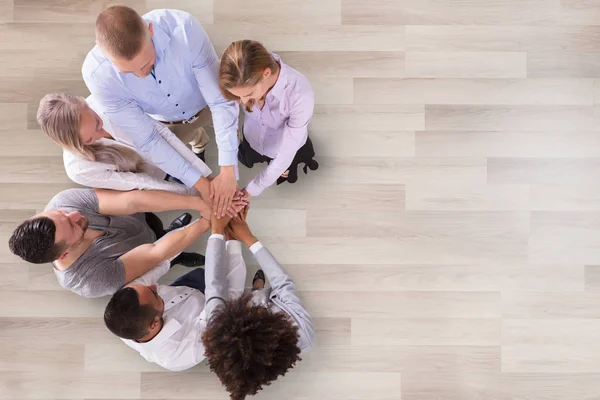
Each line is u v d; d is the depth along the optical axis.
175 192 2.21
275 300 2.08
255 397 2.50
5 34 2.57
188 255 2.50
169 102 1.95
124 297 1.97
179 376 2.51
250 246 2.21
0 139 2.54
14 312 2.51
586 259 2.53
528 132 2.56
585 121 2.56
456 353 2.52
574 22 2.56
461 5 2.56
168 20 1.73
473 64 2.56
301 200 2.56
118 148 2.11
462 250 2.54
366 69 2.57
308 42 2.58
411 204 2.56
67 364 2.51
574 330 2.52
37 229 1.87
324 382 2.51
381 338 2.52
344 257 2.55
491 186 2.55
